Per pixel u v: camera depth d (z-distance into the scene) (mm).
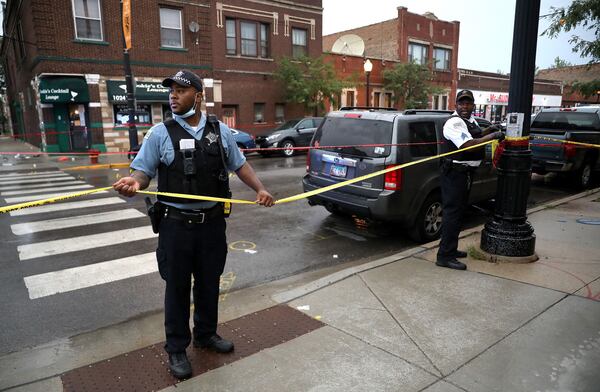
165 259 3021
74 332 3945
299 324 3785
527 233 5156
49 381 3090
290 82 23281
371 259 5918
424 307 4039
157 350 3480
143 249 6207
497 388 2885
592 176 11234
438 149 6484
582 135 10305
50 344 3717
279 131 18406
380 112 6512
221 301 4488
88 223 7551
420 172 6230
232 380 3025
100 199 9500
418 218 6395
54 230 7141
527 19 4801
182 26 20688
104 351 3578
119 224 7496
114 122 19422
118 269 5453
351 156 6418
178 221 2975
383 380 2994
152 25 19797
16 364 3395
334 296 4309
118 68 19109
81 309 4410
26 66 22531
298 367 3160
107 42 18688
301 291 4441
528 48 4855
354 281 4652
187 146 2916
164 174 2969
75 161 16875
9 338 3844
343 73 27688
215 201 3066
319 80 23141
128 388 2979
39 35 17266
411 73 29359
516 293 4293
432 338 3512
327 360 3240
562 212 7582
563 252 5449
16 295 4727
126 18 15516
